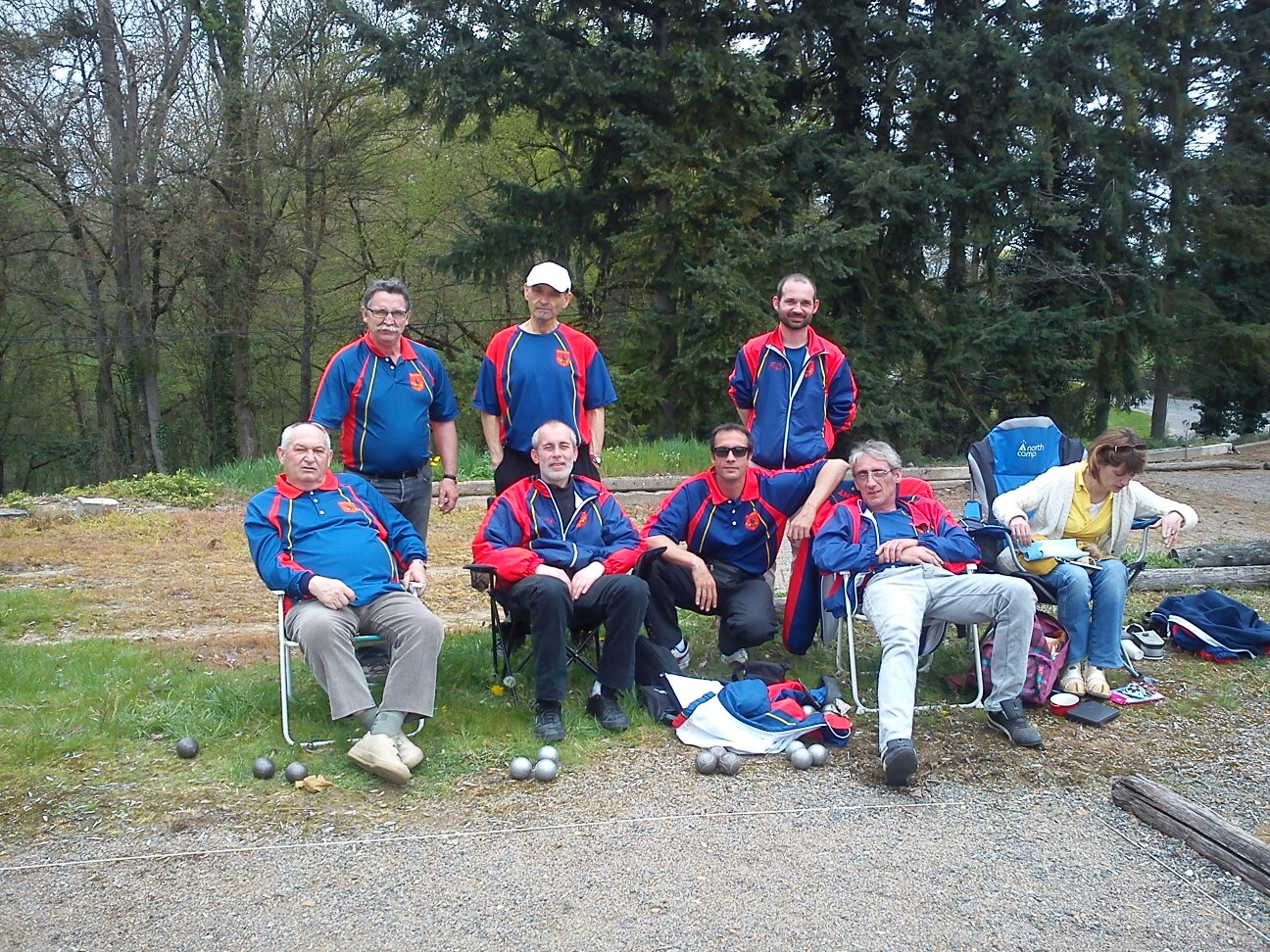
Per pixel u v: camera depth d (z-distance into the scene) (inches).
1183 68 784.3
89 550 332.5
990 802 144.5
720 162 588.7
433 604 261.0
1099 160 705.6
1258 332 812.6
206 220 772.6
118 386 991.6
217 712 170.4
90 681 185.6
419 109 628.4
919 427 674.8
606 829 134.8
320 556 162.4
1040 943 109.0
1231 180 810.8
